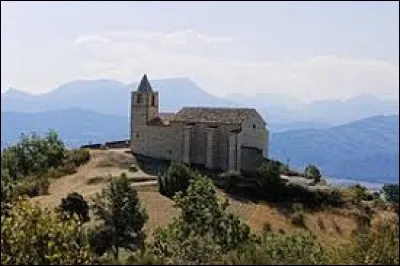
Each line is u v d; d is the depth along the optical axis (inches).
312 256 3580.2
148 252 4060.0
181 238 4276.6
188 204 4645.7
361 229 7682.1
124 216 5974.4
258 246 3767.2
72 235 3550.7
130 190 6314.0
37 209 3543.3
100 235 5590.6
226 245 4087.1
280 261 3334.2
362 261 3531.0
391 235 3814.0
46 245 3432.6
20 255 3385.8
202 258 3636.8
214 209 4552.2
